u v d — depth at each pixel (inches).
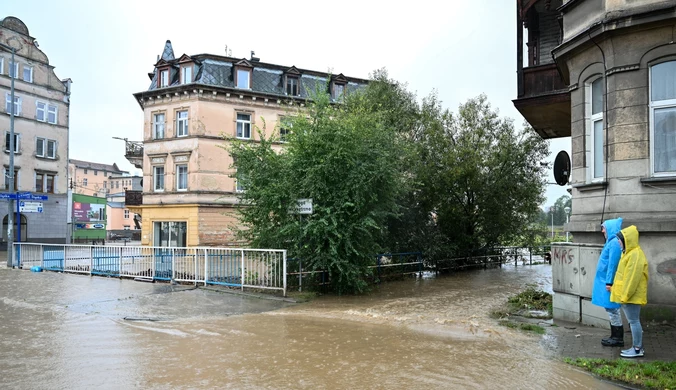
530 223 943.7
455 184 828.0
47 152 1653.5
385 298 492.7
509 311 406.6
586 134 367.2
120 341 291.4
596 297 285.0
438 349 277.3
